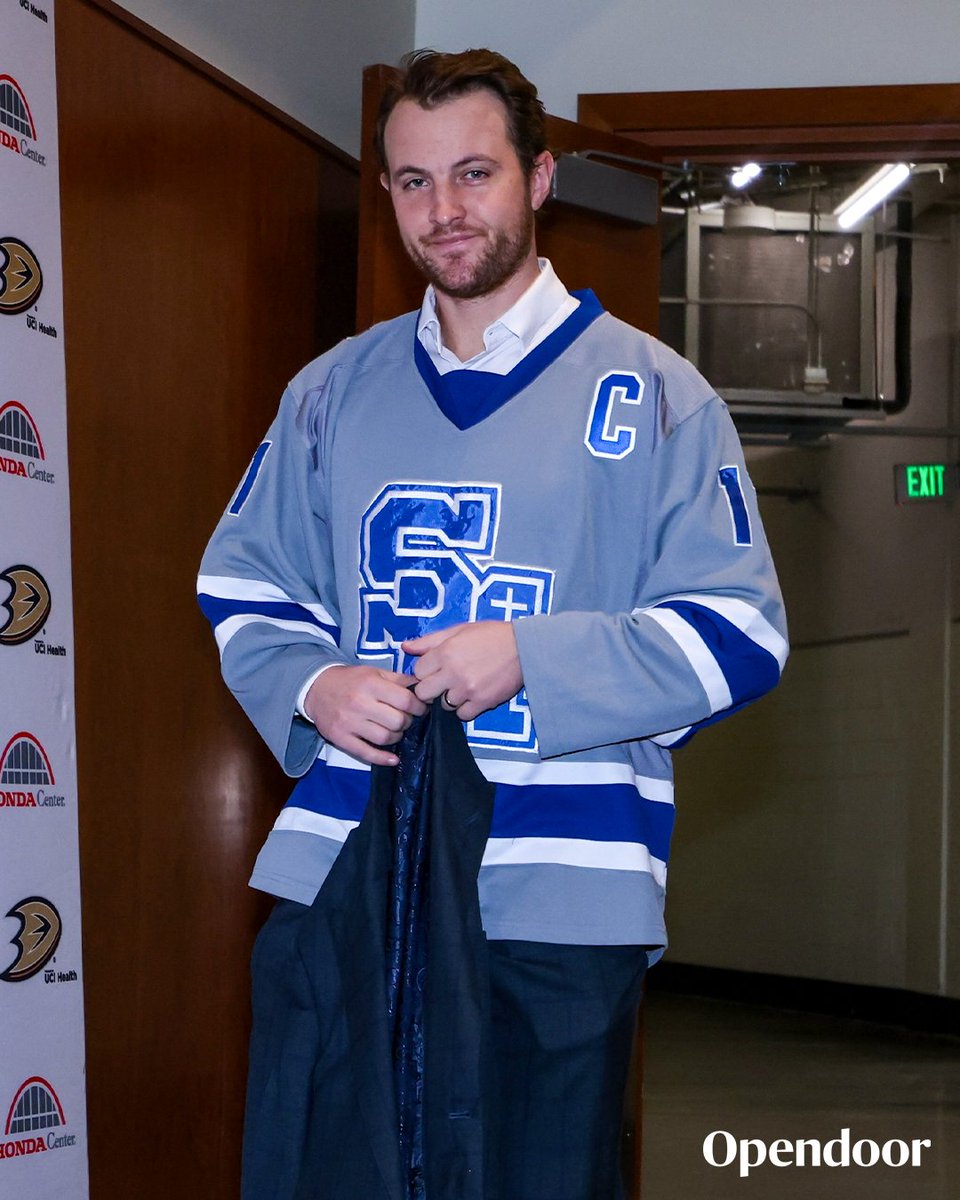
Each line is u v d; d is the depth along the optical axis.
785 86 3.46
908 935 7.12
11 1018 2.07
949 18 3.43
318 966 1.22
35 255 2.17
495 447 1.26
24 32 2.15
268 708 1.27
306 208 3.15
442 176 1.25
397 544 1.26
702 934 8.24
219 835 2.79
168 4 2.65
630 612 1.27
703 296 6.07
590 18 3.55
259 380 2.97
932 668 7.15
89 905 2.42
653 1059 5.98
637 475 1.26
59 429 2.21
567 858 1.20
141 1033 2.55
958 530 7.08
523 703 1.22
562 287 1.34
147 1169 2.56
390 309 2.96
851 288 6.23
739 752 8.11
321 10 3.21
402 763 1.21
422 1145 1.16
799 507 7.92
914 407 6.97
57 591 2.20
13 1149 2.06
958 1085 5.50
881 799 7.38
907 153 3.56
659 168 3.52
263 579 1.36
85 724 2.41
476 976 1.15
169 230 2.66
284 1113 1.22
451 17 3.66
